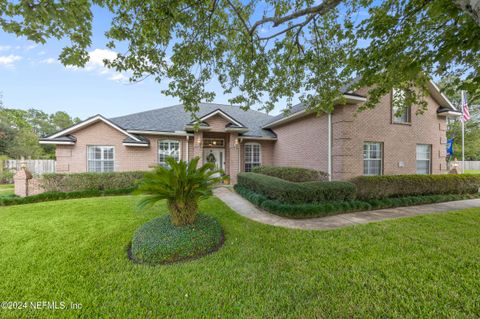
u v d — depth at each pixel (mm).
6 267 3008
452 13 3336
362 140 9117
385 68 5062
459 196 8375
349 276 2719
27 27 3439
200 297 2381
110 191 8977
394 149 9766
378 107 9500
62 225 4738
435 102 10750
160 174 3656
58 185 8609
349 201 6547
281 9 4672
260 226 4777
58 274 2850
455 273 2752
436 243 3707
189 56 4660
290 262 3107
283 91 5879
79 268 2998
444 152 10930
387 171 9578
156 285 2609
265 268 2959
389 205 6867
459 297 2287
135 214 5590
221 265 3068
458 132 20141
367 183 7332
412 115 10141
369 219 5449
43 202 7406
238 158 12391
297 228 4695
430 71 4961
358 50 4895
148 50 4262
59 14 3232
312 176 9375
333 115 9320
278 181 7102
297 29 5117
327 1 3918
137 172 9875
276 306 2219
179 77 4957
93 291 2500
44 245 3717
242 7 4727
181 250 3312
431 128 10625
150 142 11594
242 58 5184
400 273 2766
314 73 5641
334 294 2381
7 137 19188
